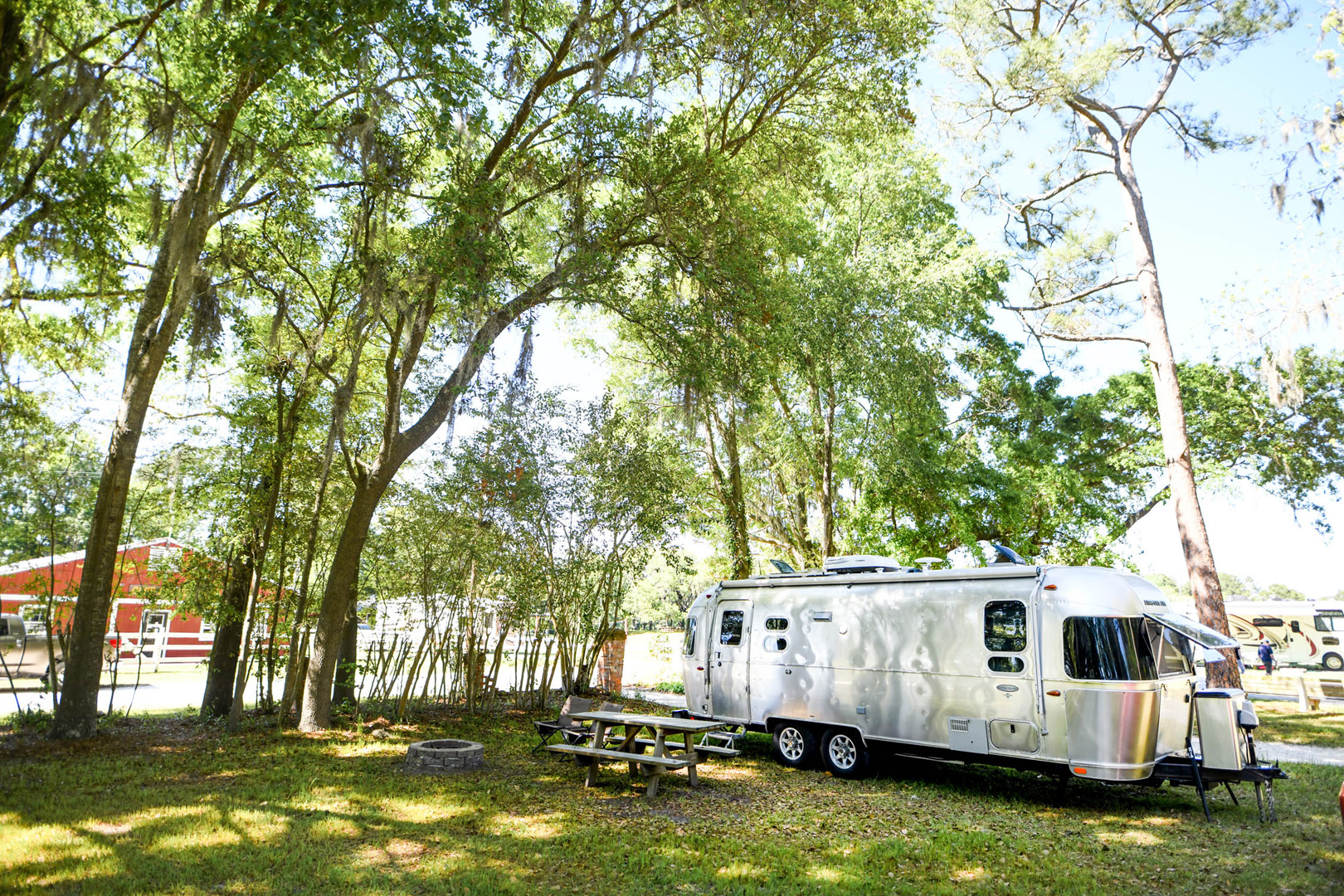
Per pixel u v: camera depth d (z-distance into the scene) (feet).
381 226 33.68
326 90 39.47
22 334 40.45
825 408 55.57
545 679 45.52
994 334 61.62
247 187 35.76
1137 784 30.12
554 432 42.04
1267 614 99.71
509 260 33.83
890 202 55.62
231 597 38.81
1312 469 61.00
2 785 24.36
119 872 17.10
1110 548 63.16
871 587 32.19
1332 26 31.37
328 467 33.76
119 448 32.89
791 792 27.76
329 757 30.09
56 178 29.17
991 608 28.35
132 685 57.41
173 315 31.76
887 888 17.84
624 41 33.40
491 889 16.99
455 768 28.40
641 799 25.50
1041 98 57.21
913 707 29.66
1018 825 23.94
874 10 39.06
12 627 44.39
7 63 22.07
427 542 38.45
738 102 46.55
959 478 56.44
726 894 17.20
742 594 37.50
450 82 31.04
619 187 42.22
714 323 38.04
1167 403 54.44
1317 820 24.63
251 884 16.74
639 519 43.50
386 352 44.14
